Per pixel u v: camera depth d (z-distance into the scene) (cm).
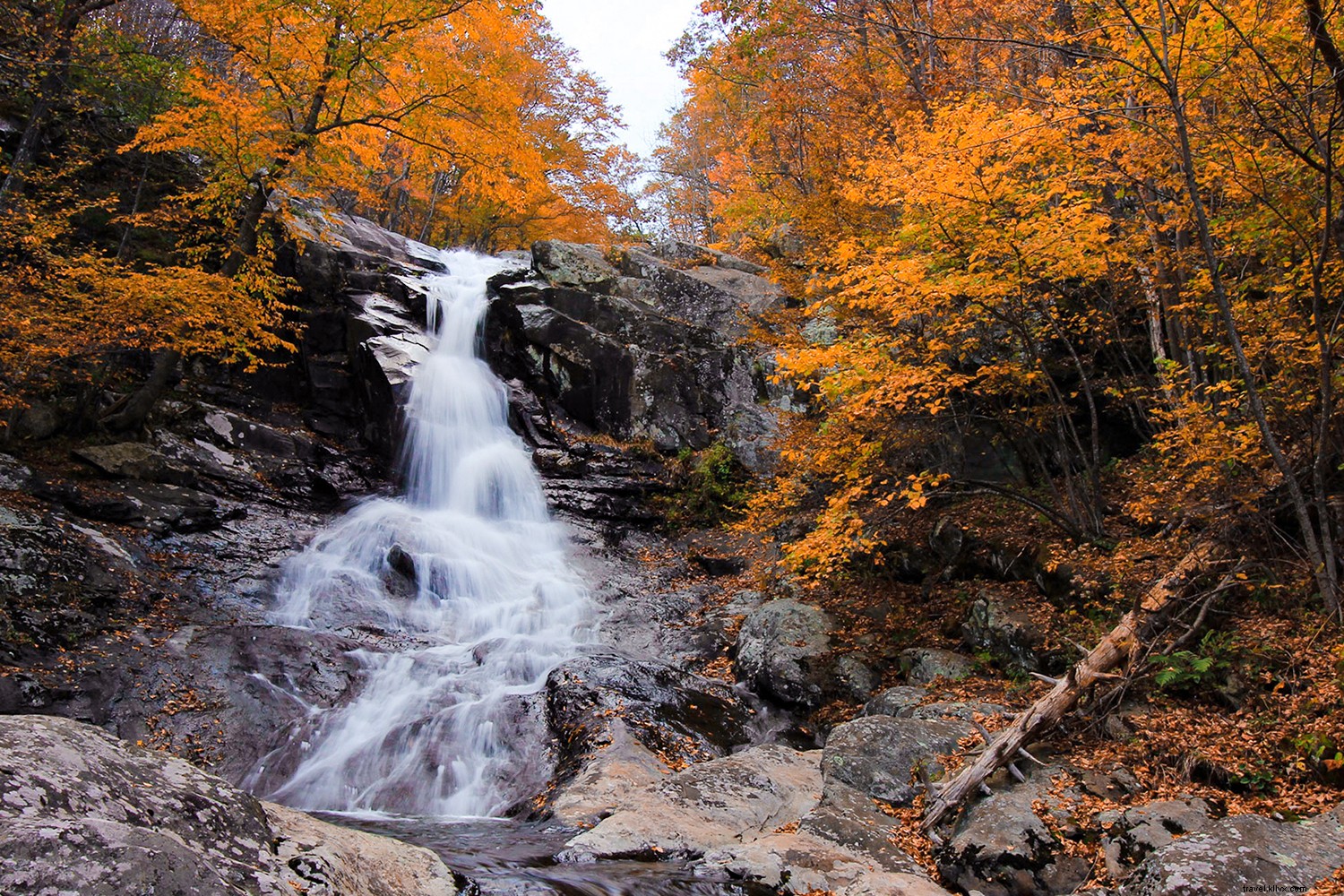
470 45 2008
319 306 1702
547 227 2559
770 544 1325
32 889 195
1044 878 505
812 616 1055
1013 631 834
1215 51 623
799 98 1236
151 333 1067
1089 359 1011
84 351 1062
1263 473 723
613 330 1780
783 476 1131
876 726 709
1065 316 997
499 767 766
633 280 1909
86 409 1184
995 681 816
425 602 1154
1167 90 602
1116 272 853
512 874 454
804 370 850
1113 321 925
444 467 1484
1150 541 787
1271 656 627
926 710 761
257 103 1231
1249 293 886
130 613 898
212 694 804
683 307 1886
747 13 1127
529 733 816
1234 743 578
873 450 930
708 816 589
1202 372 852
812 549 840
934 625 966
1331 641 602
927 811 603
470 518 1410
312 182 1314
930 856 556
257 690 823
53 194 1284
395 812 695
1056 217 757
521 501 1479
